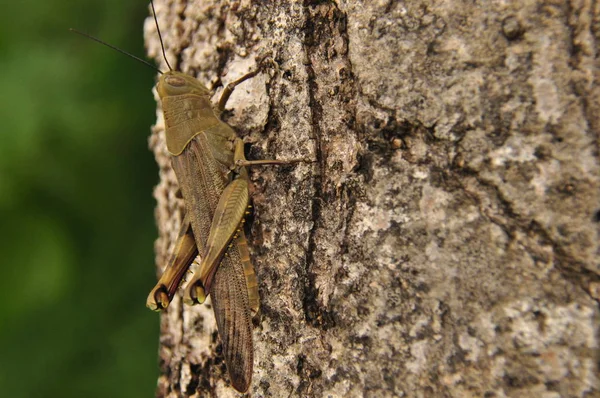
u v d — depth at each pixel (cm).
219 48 30
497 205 26
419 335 26
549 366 26
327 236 28
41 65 36
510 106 26
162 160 31
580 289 25
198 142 30
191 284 28
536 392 26
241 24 29
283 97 28
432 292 26
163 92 30
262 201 29
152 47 32
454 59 26
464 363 26
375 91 27
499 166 26
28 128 35
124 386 36
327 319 27
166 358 30
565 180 26
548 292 26
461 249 26
